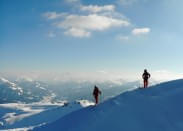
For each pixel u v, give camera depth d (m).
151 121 17.06
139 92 22.36
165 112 17.66
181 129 15.44
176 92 20.23
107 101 22.88
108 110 20.52
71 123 21.41
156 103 19.20
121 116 18.77
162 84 23.38
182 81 23.17
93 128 18.38
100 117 19.73
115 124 17.92
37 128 24.30
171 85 22.47
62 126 21.81
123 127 17.27
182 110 17.36
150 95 21.08
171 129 15.70
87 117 20.75
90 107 23.33
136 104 19.98
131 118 18.08
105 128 17.86
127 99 21.55
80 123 20.22
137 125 17.05
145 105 19.38
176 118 16.67
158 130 15.92
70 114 23.89
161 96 20.20
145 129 16.36
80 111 23.42
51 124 23.58
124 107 20.09
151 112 18.12
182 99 18.73
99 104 23.08
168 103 18.70
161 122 16.66
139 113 18.45
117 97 22.61
